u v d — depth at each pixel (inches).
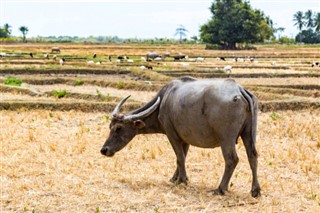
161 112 338.3
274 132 507.2
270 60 1947.6
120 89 894.4
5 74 1171.9
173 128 335.3
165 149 437.1
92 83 966.4
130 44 4249.5
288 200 304.3
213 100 304.7
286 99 679.7
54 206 294.5
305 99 678.5
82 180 346.6
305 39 5231.3
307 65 1568.7
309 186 331.3
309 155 409.7
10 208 291.3
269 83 965.2
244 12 3558.1
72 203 299.3
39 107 652.7
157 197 311.0
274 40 5319.9
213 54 2532.0
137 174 363.9
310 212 282.7
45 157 406.9
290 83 962.7
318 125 540.7
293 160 400.2
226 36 3516.2
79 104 653.9
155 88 861.2
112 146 342.0
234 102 299.1
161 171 370.3
